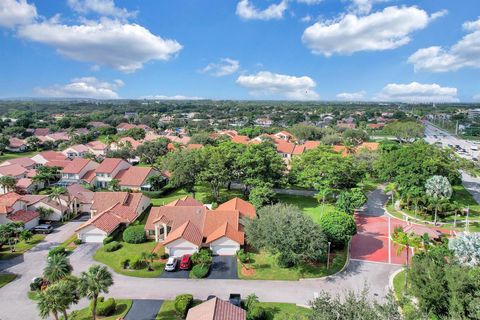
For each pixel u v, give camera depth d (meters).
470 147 146.38
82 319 34.16
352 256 47.94
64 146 139.25
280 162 70.31
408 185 64.56
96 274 31.48
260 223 45.97
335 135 127.19
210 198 73.00
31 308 36.59
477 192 78.88
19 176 89.44
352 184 72.62
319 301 23.77
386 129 166.38
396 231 50.06
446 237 48.47
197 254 45.19
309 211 66.00
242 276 42.75
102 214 57.22
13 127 173.38
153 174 86.38
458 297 24.92
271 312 35.00
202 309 29.33
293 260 42.19
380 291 39.22
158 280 41.91
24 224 57.59
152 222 54.38
